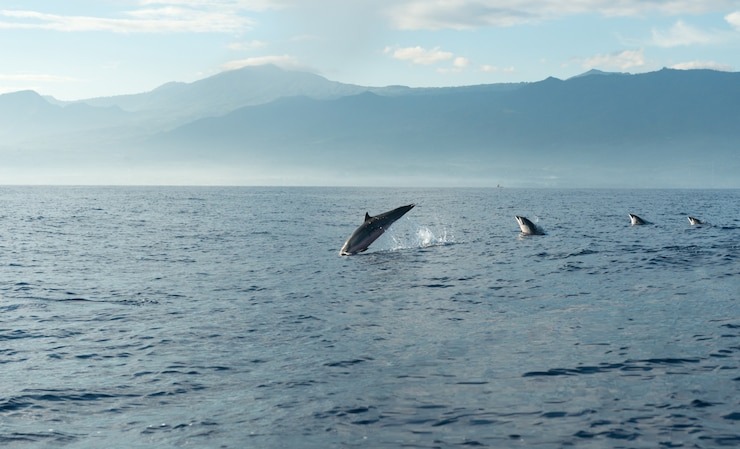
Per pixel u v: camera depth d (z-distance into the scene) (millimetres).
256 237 48000
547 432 10086
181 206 106688
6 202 120375
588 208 97750
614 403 11250
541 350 14664
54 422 10914
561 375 12820
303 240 45312
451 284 24562
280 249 38906
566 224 58125
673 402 11219
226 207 103438
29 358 14656
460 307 20062
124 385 12719
